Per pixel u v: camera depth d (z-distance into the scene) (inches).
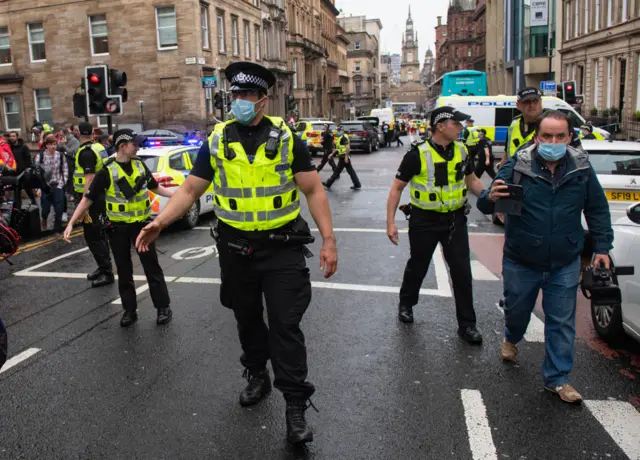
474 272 299.0
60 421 154.1
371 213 494.6
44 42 1327.5
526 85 1904.5
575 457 133.9
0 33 1362.0
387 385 171.2
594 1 1362.0
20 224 411.8
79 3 1285.7
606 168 313.4
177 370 185.0
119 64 1279.5
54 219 475.2
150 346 205.6
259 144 135.7
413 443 140.4
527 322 175.5
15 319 239.0
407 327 219.0
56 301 263.3
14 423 153.6
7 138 507.5
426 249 208.1
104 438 145.3
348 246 366.0
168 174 419.2
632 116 1123.9
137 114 1279.5
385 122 1715.1
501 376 176.2
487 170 580.4
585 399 161.5
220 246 142.8
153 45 1256.2
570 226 156.5
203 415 155.8
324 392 167.5
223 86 1368.1
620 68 1242.6
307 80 2417.6
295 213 141.1
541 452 135.9
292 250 139.9
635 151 315.6
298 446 138.9
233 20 1464.1
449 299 252.7
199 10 1251.2
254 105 133.0
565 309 160.1
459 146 200.5
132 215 223.8
